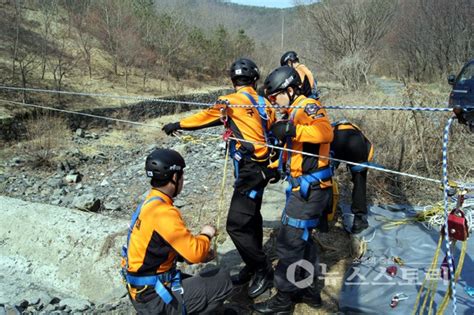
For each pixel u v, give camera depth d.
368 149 4.50
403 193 5.82
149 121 14.66
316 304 3.43
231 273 3.95
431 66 28.06
